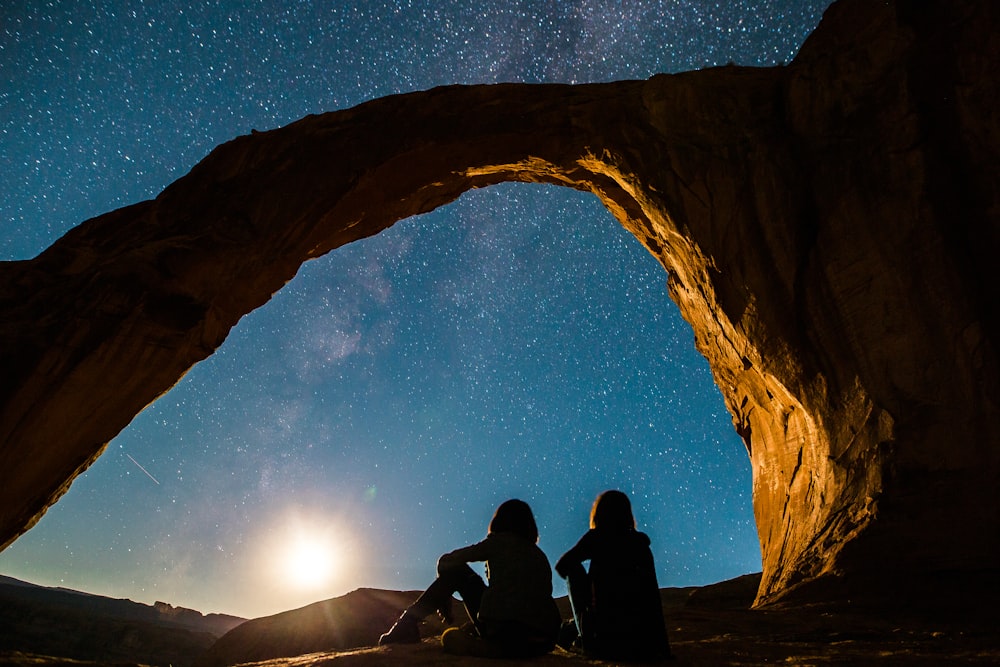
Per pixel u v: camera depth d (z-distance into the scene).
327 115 13.64
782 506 11.20
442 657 3.67
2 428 9.80
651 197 11.80
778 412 11.59
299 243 12.98
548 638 3.74
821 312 9.41
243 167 13.20
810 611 6.71
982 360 7.95
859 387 8.77
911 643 4.78
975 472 7.49
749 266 10.33
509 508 4.18
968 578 6.71
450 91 13.41
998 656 4.02
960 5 9.60
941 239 8.62
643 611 3.68
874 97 9.76
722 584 12.95
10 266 11.20
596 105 12.56
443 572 4.38
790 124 10.58
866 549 7.43
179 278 11.66
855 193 9.44
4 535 10.15
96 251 11.98
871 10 10.50
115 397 10.93
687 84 11.82
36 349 10.15
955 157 8.99
